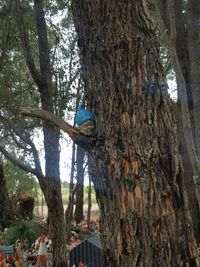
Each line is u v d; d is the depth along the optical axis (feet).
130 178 7.43
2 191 48.11
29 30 27.96
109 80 7.88
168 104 7.79
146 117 7.59
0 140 28.09
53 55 30.14
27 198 50.34
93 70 8.11
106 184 7.70
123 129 7.62
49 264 23.59
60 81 28.89
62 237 22.98
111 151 7.65
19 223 34.09
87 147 7.98
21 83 31.45
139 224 7.30
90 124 7.95
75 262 19.34
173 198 7.41
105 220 7.71
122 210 7.43
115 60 7.87
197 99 25.86
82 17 8.26
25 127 27.78
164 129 7.61
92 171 8.00
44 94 23.47
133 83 7.72
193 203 22.31
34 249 28.19
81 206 58.18
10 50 29.91
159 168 7.43
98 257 18.62
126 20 7.93
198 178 12.11
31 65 23.35
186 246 7.34
